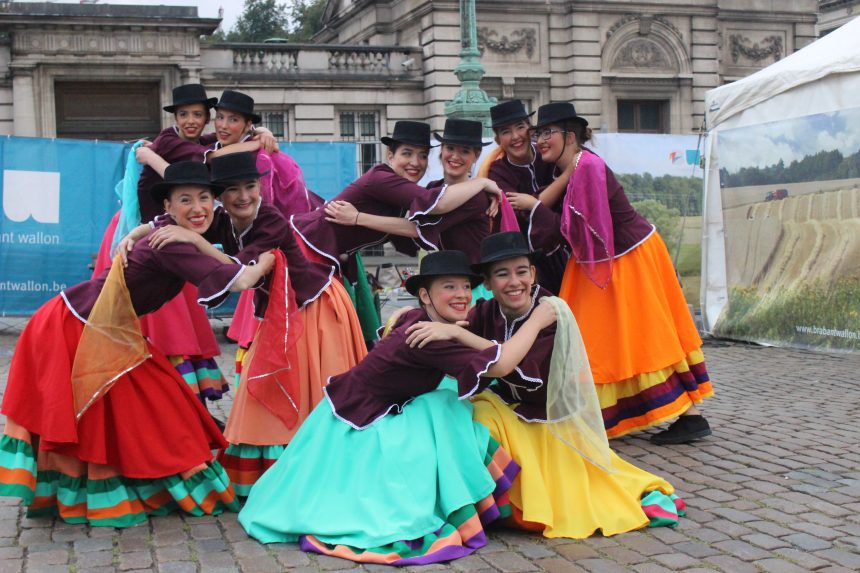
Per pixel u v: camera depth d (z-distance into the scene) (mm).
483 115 15156
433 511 4098
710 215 10836
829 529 4340
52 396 4246
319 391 4926
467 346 4176
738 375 8477
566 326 4328
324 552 4008
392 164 5520
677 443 5953
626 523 4312
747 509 4645
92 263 12008
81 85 25109
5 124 24500
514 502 4289
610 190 5770
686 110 29172
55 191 11914
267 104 26688
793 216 9977
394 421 4230
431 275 4266
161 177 5945
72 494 4430
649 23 28688
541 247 5773
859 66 9070
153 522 4492
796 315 9984
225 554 4043
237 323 6027
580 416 4344
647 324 5754
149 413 4477
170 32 25156
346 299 5227
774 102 10023
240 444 4793
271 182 6109
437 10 27281
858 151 9211
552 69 28375
